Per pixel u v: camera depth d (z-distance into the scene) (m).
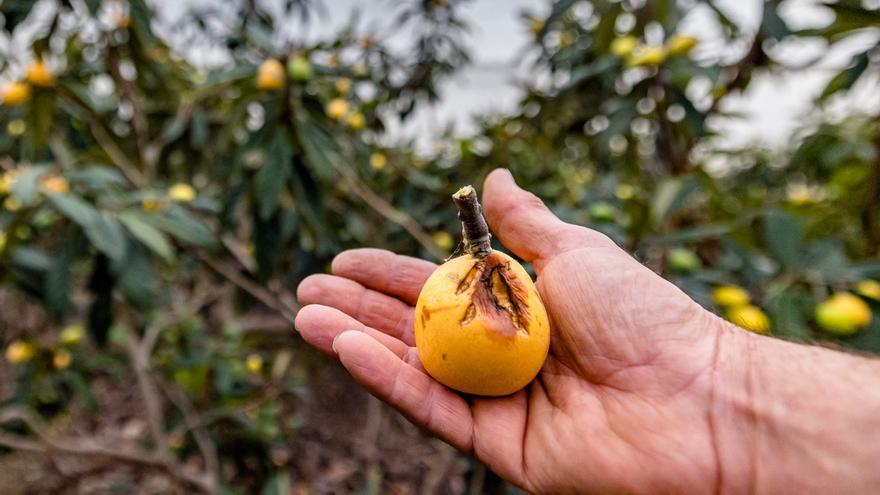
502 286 0.20
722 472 0.19
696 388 0.20
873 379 0.18
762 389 0.19
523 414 0.21
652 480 0.19
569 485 0.20
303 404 0.63
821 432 0.18
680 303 0.21
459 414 0.20
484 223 0.20
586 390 0.21
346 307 0.26
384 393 0.20
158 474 0.52
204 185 0.58
